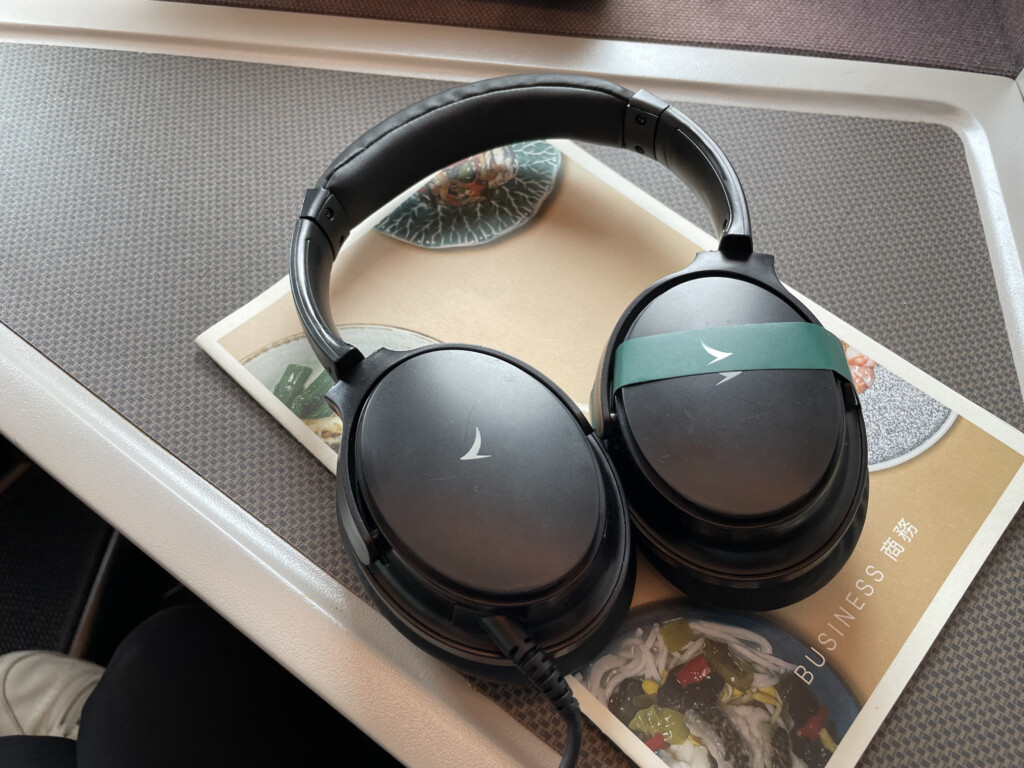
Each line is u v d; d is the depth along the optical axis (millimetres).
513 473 374
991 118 624
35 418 498
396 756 421
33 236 567
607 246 564
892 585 460
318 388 508
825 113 633
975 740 427
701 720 425
